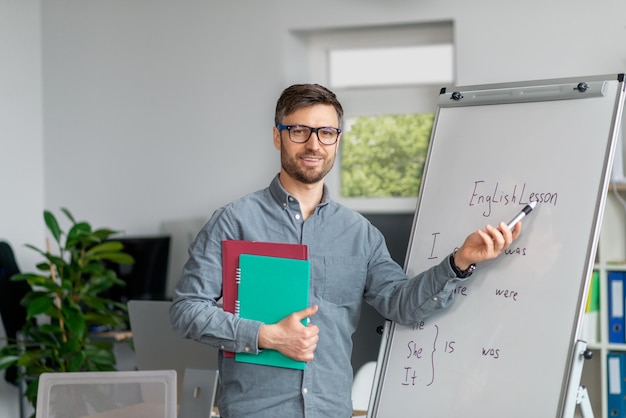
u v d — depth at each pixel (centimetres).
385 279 223
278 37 484
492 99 232
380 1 464
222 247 215
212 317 208
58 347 416
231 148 494
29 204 523
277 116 215
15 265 463
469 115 236
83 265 427
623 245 396
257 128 488
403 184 488
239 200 222
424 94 483
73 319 406
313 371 211
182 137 504
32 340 436
